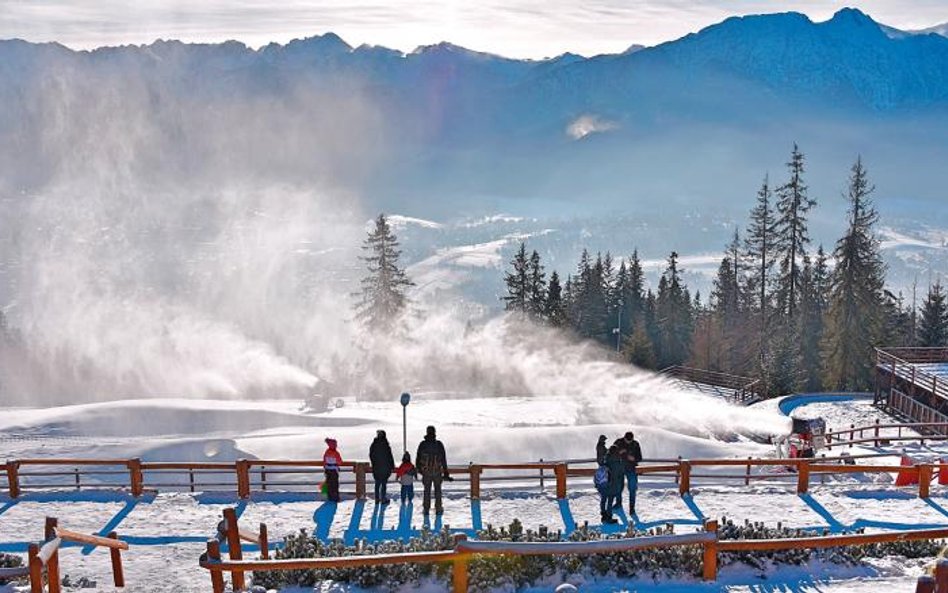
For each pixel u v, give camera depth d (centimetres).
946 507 2008
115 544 1484
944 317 8100
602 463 1862
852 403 4328
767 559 1513
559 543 1321
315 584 1456
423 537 1587
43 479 2820
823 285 7044
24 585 1413
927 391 3588
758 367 6050
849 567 1518
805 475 2114
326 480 2069
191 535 1831
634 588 1421
